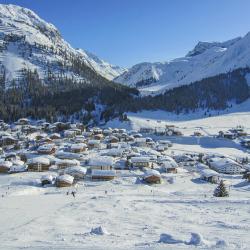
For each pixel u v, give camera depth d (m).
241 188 90.25
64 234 30.86
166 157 131.75
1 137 172.50
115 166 121.88
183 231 32.62
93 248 20.25
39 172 111.44
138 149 155.25
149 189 88.12
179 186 96.38
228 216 43.28
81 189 87.56
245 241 25.55
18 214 47.22
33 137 188.38
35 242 25.59
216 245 21.92
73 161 120.06
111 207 51.06
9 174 108.88
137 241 25.66
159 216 43.38
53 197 67.00
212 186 95.75
